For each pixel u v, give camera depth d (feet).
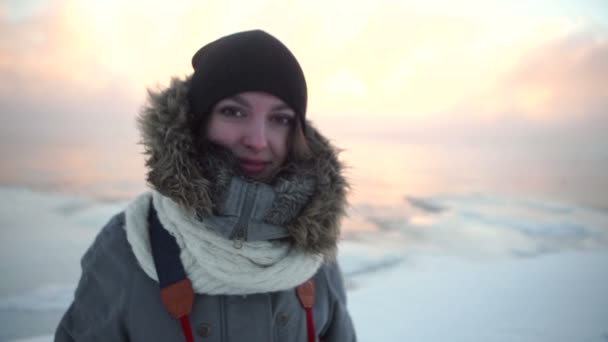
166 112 2.89
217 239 2.77
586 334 8.91
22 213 25.43
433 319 10.07
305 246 3.01
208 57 3.02
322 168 3.13
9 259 16.88
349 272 16.75
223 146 2.95
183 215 2.79
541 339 8.75
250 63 2.89
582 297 11.28
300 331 3.26
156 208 2.95
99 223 23.61
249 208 2.82
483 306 10.89
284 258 2.96
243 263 2.81
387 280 15.35
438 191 43.78
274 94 2.93
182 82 3.13
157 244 2.86
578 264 15.23
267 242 2.93
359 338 9.03
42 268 15.94
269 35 3.09
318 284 3.54
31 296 13.12
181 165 2.73
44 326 11.06
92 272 3.05
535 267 15.07
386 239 23.13
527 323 9.62
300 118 3.13
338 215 3.16
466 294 12.08
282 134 3.10
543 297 11.39
